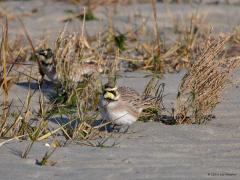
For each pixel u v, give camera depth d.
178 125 11.91
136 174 9.34
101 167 9.66
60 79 14.37
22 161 9.88
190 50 16.81
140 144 10.81
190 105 12.17
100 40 17.53
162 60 16.45
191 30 17.97
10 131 11.18
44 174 9.35
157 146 10.73
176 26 20.98
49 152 10.25
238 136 11.46
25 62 16.52
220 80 12.15
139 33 20.38
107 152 10.32
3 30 14.62
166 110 12.71
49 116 11.99
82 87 13.46
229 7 24.28
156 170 9.52
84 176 9.27
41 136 10.97
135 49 17.91
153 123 12.07
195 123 12.16
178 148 10.68
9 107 12.37
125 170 9.52
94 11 23.56
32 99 13.70
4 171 9.45
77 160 9.95
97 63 15.20
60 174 9.36
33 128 11.33
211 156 10.27
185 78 12.18
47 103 13.37
